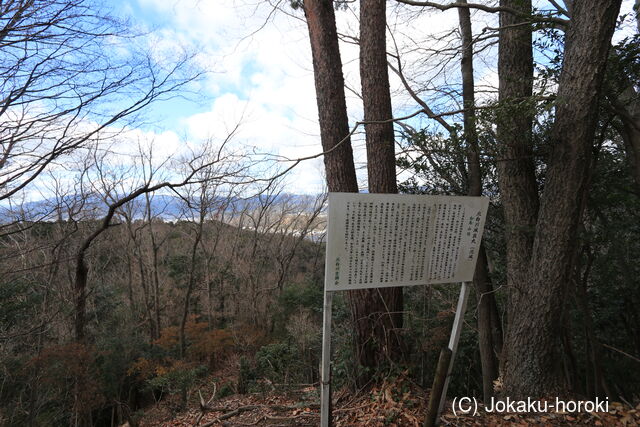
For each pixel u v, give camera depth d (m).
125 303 16.56
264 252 20.44
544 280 3.03
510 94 3.88
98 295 13.46
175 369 11.19
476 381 6.67
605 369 4.75
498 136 3.45
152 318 16.95
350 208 2.53
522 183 3.86
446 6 3.64
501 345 4.86
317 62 4.13
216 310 18.97
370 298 3.98
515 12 3.47
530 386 3.16
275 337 15.88
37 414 9.20
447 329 6.29
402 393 3.63
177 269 19.48
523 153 3.65
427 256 2.82
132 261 18.30
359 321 4.02
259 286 19.14
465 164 4.45
